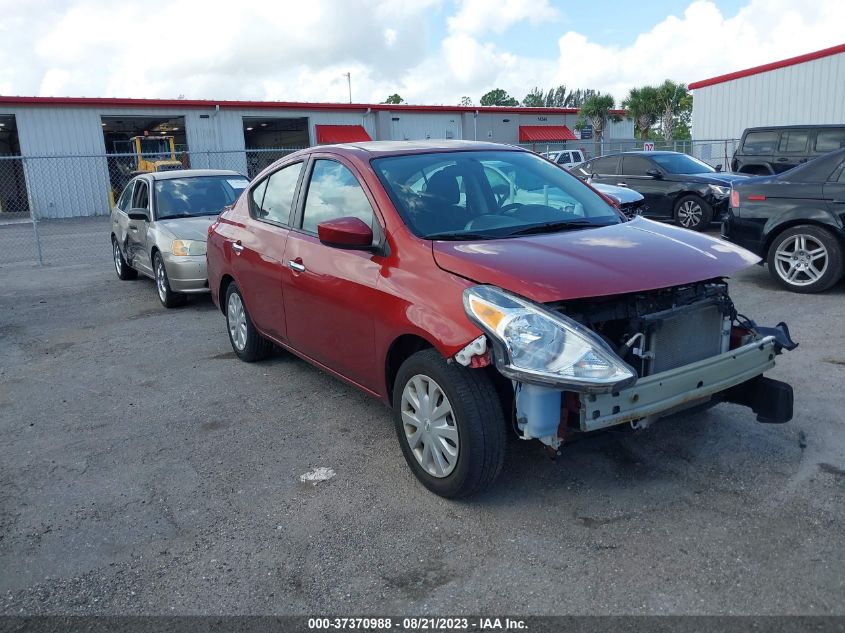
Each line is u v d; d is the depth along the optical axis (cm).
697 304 334
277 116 3391
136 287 998
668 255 338
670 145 2870
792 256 747
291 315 465
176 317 786
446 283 326
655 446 391
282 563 301
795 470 357
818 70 2484
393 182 398
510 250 338
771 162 1570
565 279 304
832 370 494
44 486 382
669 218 1352
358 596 277
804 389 461
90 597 284
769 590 267
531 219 401
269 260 480
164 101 3047
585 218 413
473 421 315
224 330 713
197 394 519
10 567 307
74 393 538
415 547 308
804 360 519
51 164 2778
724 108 2781
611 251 339
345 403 486
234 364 588
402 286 348
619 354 307
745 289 777
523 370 288
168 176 931
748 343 358
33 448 435
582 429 292
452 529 321
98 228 2103
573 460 380
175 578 294
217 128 3231
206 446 425
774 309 680
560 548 302
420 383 345
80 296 948
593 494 344
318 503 351
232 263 545
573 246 346
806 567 279
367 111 3622
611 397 295
